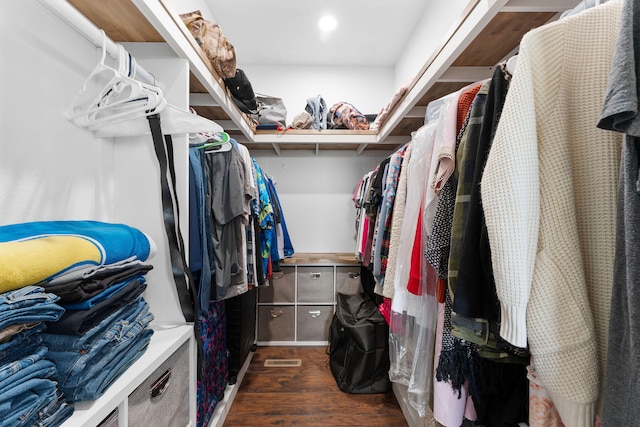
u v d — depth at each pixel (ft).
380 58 8.64
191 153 3.38
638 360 1.23
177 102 3.20
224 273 3.81
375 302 6.81
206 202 3.66
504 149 1.68
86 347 1.76
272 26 7.20
